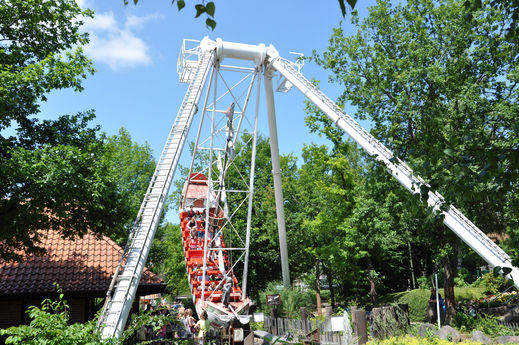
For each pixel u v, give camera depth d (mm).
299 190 29812
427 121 16578
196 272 17031
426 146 5473
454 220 11180
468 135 4973
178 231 38969
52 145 13102
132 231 12094
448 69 17594
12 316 15398
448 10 18094
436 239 18328
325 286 45000
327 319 12258
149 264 38688
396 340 10180
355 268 25531
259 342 13961
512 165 4246
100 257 17578
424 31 19125
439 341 10039
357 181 28828
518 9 5129
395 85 20125
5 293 14164
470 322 15609
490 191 4465
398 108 18438
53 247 17469
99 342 5570
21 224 10961
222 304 14945
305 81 16922
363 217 22469
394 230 23172
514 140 7789
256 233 32250
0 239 12203
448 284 18938
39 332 5105
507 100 15969
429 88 18266
